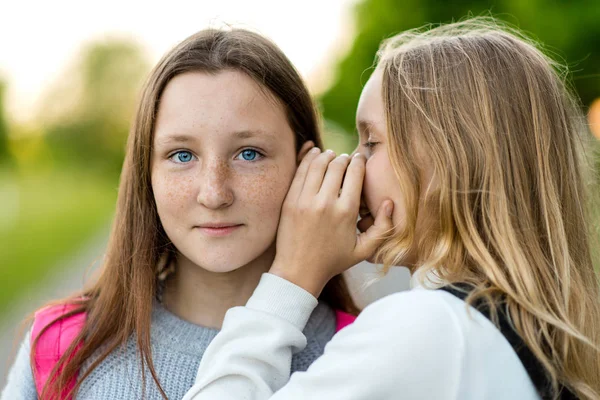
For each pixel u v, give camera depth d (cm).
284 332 131
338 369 116
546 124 136
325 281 140
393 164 136
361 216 147
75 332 148
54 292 852
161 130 136
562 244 131
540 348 119
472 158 132
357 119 148
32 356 147
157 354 142
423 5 868
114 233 152
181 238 137
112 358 143
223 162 133
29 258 1178
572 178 140
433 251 132
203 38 140
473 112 133
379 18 925
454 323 114
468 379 111
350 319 159
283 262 138
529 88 137
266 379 129
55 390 141
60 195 2844
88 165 4269
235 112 133
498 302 120
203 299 147
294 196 140
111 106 4309
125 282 146
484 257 125
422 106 135
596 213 161
